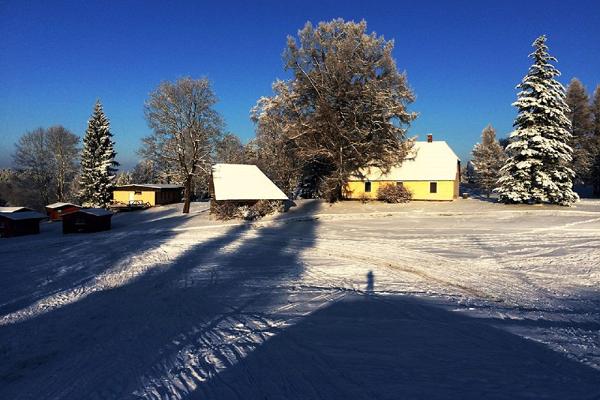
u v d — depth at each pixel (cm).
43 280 1694
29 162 6550
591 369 671
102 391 669
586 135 6331
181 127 4469
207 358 777
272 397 610
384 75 4222
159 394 643
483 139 8094
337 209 4025
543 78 4119
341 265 1708
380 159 4391
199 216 4000
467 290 1247
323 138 4203
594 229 2542
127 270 1800
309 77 4244
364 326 926
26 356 863
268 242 2406
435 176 4772
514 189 4053
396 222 3184
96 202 5991
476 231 2598
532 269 1521
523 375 654
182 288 1417
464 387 619
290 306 1122
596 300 1109
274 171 5897
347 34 4159
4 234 3856
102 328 1023
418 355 747
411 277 1449
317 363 725
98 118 6225
